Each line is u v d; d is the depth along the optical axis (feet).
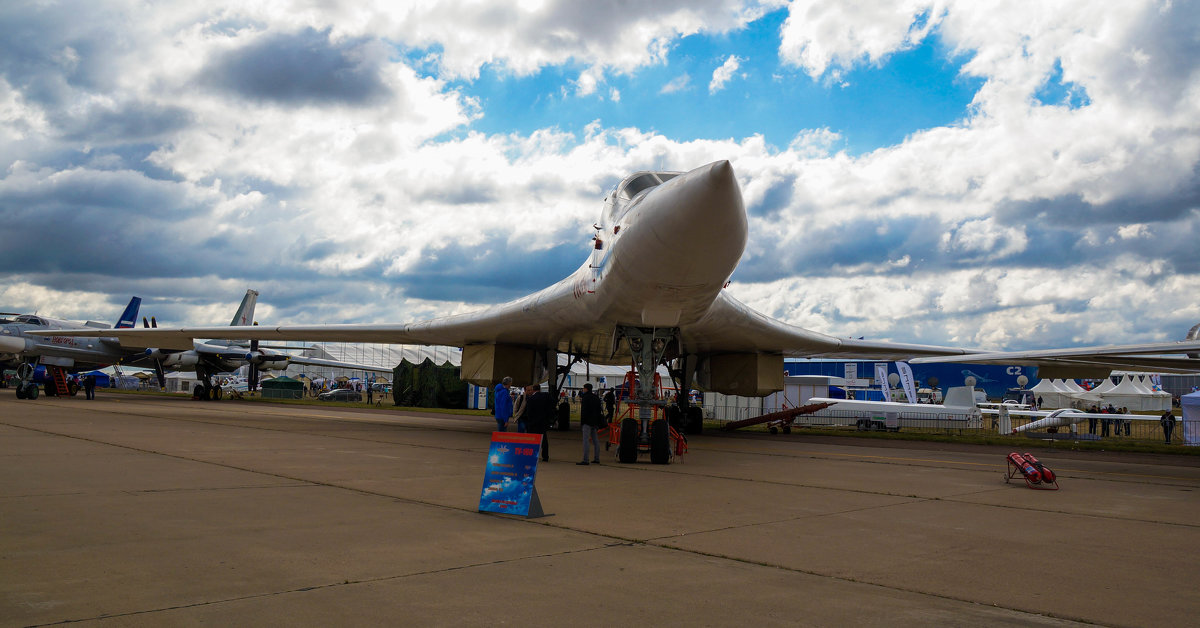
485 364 56.65
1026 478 26.68
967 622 10.58
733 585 12.34
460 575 12.61
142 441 36.09
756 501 21.94
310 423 56.59
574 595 11.52
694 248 27.02
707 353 56.90
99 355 96.37
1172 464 39.83
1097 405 129.08
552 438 49.47
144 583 11.67
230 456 30.78
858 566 13.91
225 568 12.71
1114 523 19.30
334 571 12.72
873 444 52.42
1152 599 12.03
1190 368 31.42
